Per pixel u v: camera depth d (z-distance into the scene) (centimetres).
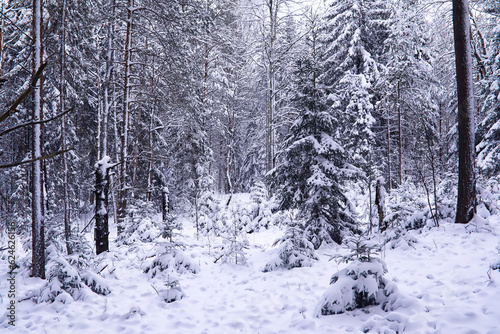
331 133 1179
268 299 694
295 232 912
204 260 1038
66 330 590
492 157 1466
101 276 846
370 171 1509
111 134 2241
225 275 891
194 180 2141
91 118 2055
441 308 523
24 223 1282
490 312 480
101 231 1004
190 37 1555
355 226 1117
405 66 1938
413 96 2056
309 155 1121
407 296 550
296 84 1183
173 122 2292
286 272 844
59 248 969
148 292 762
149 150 1916
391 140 2328
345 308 567
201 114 2280
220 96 2875
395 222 987
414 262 773
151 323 609
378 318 528
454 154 2058
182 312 658
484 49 1580
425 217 1072
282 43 2538
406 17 1451
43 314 642
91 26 1195
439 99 2403
